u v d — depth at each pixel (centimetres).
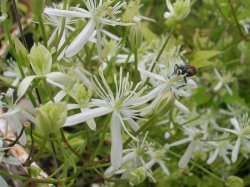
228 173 11
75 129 10
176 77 8
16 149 8
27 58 7
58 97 7
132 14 9
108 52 9
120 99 7
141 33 8
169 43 10
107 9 7
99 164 7
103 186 10
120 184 9
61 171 8
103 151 10
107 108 7
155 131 10
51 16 8
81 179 10
